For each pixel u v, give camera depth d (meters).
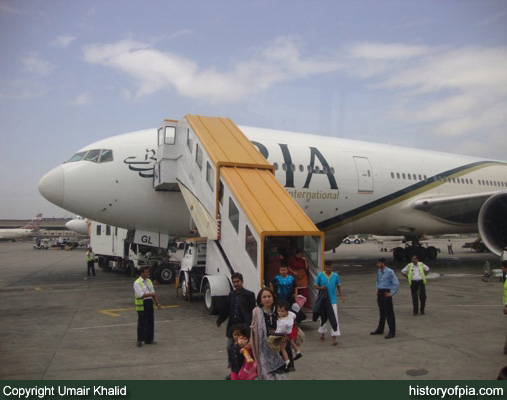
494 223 17.42
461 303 12.38
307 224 10.20
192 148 13.52
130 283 17.84
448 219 21.78
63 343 8.27
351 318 10.62
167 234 16.69
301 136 18.19
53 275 21.31
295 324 5.85
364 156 19.25
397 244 52.38
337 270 21.86
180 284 13.84
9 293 15.02
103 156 15.56
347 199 18.25
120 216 15.70
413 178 20.61
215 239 11.45
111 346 8.05
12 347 7.96
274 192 11.12
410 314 10.91
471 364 6.90
